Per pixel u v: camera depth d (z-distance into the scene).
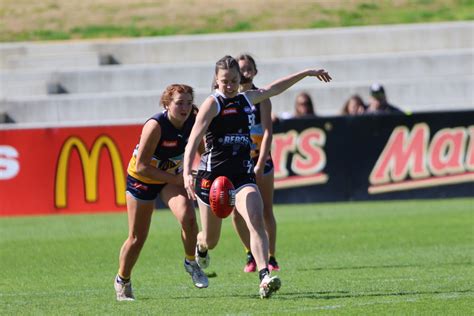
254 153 37.62
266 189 37.41
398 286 32.72
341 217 59.75
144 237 30.25
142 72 96.69
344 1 113.62
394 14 110.31
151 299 31.14
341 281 34.53
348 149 67.62
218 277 36.84
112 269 40.75
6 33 110.75
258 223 29.06
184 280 36.31
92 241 51.75
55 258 45.09
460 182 67.31
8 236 55.28
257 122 37.44
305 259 42.22
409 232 51.50
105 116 92.88
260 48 100.75
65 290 34.41
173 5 116.25
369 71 95.75
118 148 66.81
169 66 96.69
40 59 101.88
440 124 67.25
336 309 27.81
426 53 96.31
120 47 102.25
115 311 28.61
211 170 29.94
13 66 101.75
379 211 62.38
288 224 57.19
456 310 27.42
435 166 67.38
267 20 110.00
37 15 114.94
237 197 29.66
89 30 110.88
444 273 35.97
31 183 67.31
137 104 92.56
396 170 67.56
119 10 115.81
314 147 67.81
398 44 99.62
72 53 102.44
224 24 109.88
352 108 72.44
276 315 26.95
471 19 107.62
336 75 95.88
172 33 108.88
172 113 28.94
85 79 97.00
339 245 47.25
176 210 30.08
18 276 39.16
